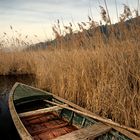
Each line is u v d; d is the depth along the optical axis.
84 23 4.79
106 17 3.98
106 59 4.08
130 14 3.82
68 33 5.61
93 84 4.46
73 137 2.82
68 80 5.42
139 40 3.57
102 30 4.40
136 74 3.52
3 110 5.39
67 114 4.16
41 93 5.04
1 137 3.84
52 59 6.57
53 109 4.14
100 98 4.11
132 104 3.35
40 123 4.02
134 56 3.67
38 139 3.35
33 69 10.59
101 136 3.01
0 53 11.15
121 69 3.71
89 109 4.39
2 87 8.30
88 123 3.53
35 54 10.05
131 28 3.73
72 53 5.45
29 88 5.57
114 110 3.77
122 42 3.83
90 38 4.66
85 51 4.86
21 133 2.75
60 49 5.98
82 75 4.73
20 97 4.56
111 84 3.91
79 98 4.93
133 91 3.53
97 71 4.40
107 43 4.16
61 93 5.55
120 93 3.64
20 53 11.25
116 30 3.97
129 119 3.38
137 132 2.81
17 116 3.40
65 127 3.84
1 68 10.90
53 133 3.57
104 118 3.37
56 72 6.09
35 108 4.74
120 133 2.84
